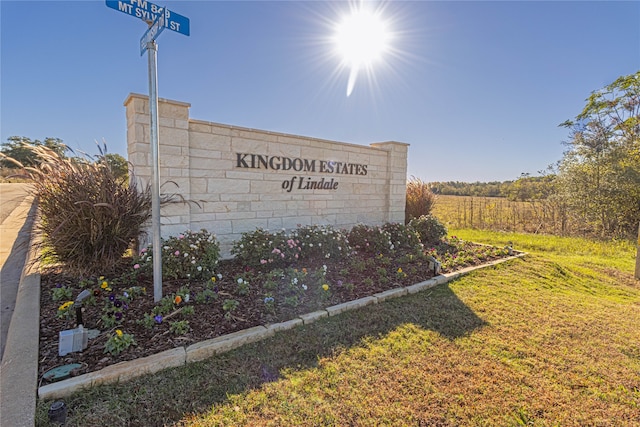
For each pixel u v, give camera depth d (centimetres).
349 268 420
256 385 187
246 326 249
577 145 1065
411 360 223
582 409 181
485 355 235
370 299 324
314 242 447
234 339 226
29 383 169
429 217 679
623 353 247
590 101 1048
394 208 728
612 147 996
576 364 229
